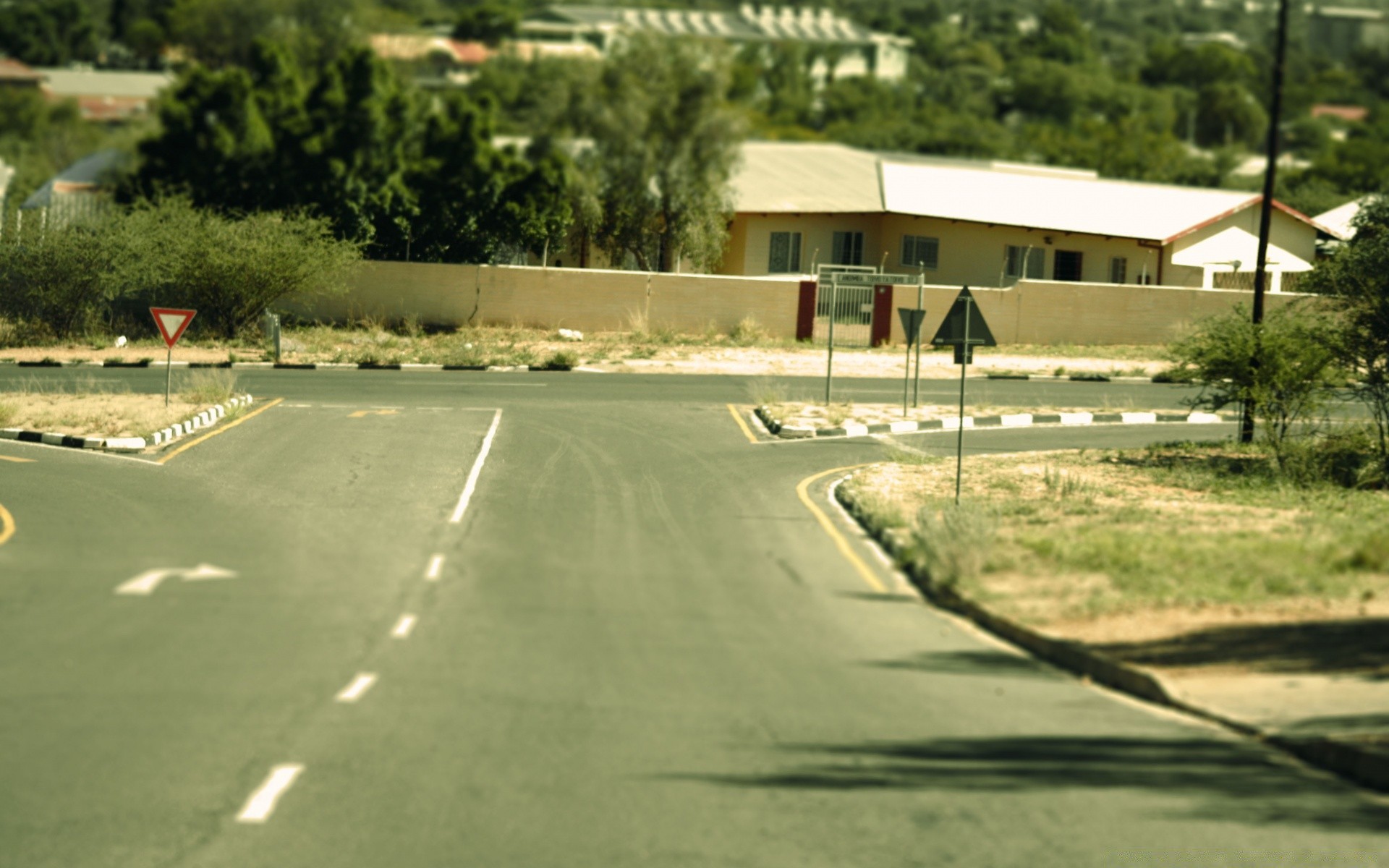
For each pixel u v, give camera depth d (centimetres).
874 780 1155
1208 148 16700
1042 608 1861
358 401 4259
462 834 1007
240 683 1423
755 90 19962
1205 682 1502
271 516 2500
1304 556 2155
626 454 3422
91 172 9262
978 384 5234
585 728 1289
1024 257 7156
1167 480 3172
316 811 1051
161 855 959
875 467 3284
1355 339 3588
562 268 6184
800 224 7594
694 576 2109
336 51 14862
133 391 4275
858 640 1728
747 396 4681
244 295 5644
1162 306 6406
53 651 1540
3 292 5516
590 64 7325
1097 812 1089
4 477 2855
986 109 19475
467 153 6700
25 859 948
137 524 2386
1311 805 1121
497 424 3841
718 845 997
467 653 1582
